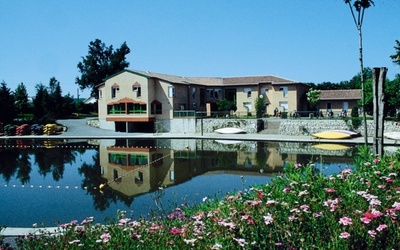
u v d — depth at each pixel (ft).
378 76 38.60
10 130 147.64
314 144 104.63
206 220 21.25
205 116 155.94
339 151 89.30
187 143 116.37
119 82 159.33
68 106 218.18
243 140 117.29
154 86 158.81
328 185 24.17
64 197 51.90
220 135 131.75
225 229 16.92
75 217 42.06
